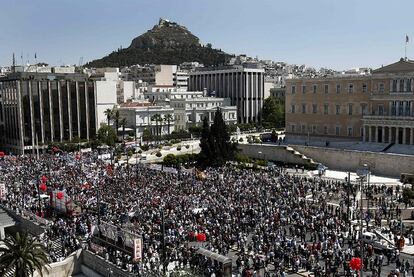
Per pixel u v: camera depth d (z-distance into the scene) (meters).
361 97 120.62
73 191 73.56
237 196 68.62
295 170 104.56
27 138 148.62
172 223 54.91
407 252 49.56
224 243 49.84
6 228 71.06
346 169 105.38
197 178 84.50
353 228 54.50
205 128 108.62
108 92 171.25
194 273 40.09
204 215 59.06
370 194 72.94
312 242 50.88
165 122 175.62
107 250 52.16
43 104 150.38
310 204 66.31
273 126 196.62
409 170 93.00
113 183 79.12
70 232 57.97
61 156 117.81
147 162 118.06
